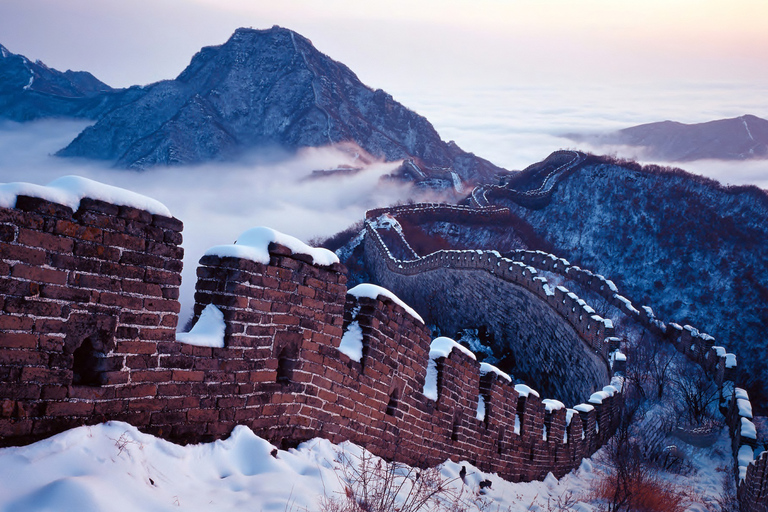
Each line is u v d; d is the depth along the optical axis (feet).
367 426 25.20
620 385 85.20
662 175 307.58
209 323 18.39
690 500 51.47
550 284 151.64
